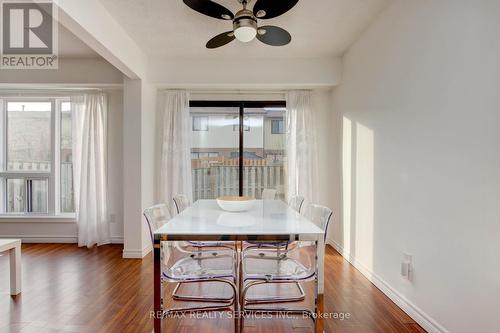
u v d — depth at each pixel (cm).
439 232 168
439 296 168
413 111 193
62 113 389
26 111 386
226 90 375
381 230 238
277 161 396
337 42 296
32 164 387
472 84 144
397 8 213
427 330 177
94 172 359
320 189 378
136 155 319
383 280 234
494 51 131
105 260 310
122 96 373
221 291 233
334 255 331
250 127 395
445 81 163
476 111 141
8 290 236
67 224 379
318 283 160
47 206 385
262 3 183
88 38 217
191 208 240
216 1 216
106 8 229
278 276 173
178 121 366
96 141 358
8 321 189
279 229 165
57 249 350
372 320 192
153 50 315
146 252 331
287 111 370
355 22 254
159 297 159
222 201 225
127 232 319
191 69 339
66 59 335
